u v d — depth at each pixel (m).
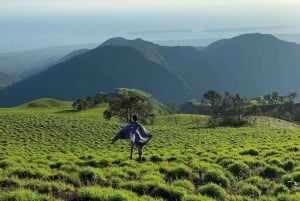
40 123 73.19
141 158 25.89
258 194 16.61
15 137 57.81
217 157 25.59
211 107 114.75
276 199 14.93
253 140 44.44
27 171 18.67
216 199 15.52
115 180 17.89
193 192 16.31
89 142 54.06
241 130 70.56
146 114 113.19
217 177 18.36
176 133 66.38
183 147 38.91
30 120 76.62
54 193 15.54
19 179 17.36
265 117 120.12
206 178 18.39
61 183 16.64
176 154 28.33
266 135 52.72
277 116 160.25
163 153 30.58
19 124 70.69
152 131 70.56
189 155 27.05
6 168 20.17
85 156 28.59
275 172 20.47
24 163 22.59
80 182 17.58
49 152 38.72
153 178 17.83
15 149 40.97
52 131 65.69
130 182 16.77
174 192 15.65
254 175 20.19
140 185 16.33
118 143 48.44
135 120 25.92
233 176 19.42
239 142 42.50
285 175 18.88
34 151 39.88
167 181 18.19
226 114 105.62
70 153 35.38
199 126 92.19
